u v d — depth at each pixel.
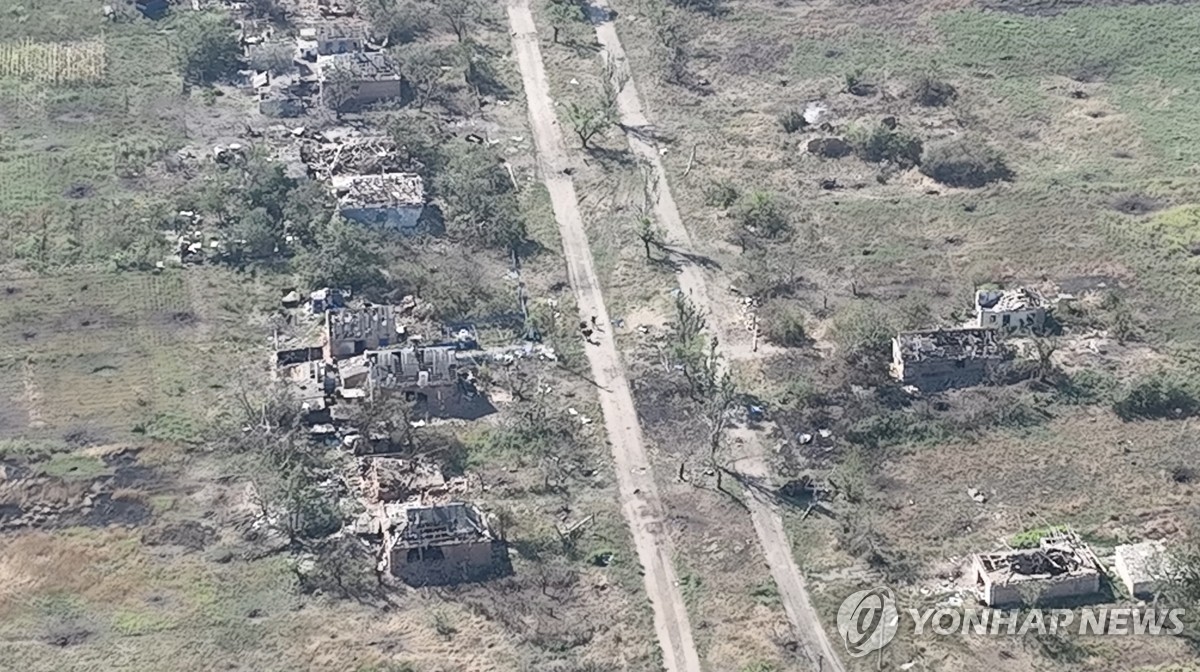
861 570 97.88
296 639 91.31
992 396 113.56
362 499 102.38
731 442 109.19
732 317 123.44
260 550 98.44
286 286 124.75
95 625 92.25
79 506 101.81
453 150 144.00
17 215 132.50
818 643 92.12
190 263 127.31
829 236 134.75
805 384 113.31
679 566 98.31
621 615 94.12
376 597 94.88
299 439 106.69
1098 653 90.88
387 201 132.75
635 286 127.31
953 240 134.12
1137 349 119.44
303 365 114.00
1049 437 109.94
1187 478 105.75
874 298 125.81
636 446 108.94
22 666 88.75
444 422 110.19
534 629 92.56
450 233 132.62
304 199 132.62
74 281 124.62
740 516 102.44
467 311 122.31
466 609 94.06
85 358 116.00
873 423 110.00
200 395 112.38
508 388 114.19
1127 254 131.50
